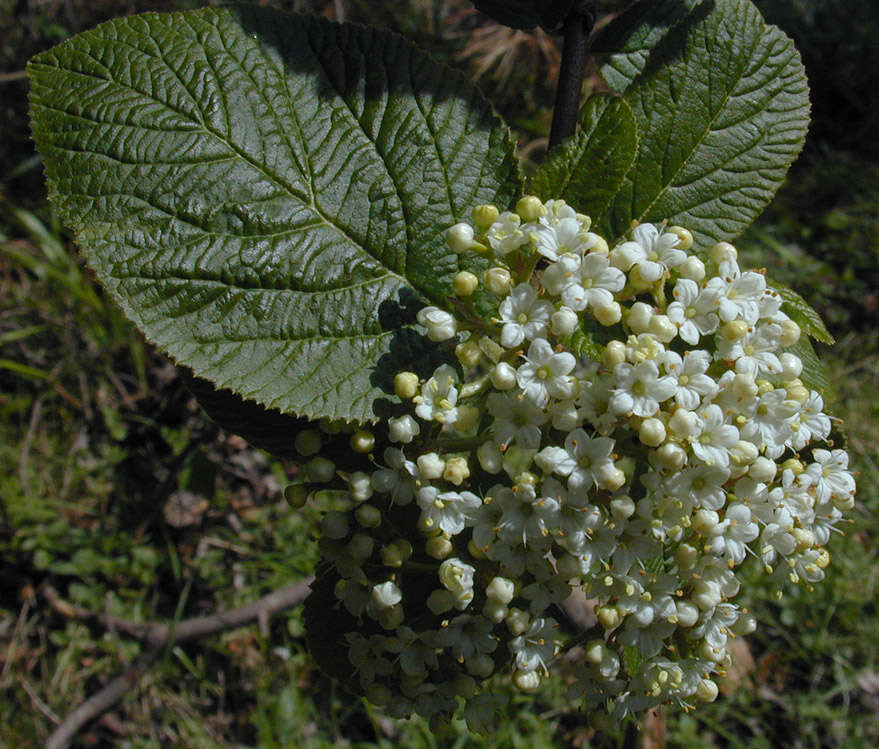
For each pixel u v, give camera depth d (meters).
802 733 0.49
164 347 0.16
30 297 0.58
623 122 0.17
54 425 0.55
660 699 0.19
